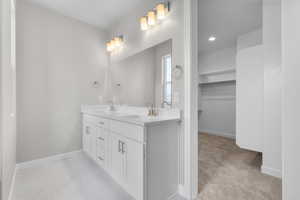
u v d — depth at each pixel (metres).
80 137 2.69
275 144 1.93
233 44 3.60
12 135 1.69
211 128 4.50
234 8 2.16
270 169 1.96
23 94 2.13
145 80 2.11
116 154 1.70
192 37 1.48
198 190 1.62
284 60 1.17
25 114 2.15
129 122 1.47
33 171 2.04
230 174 1.98
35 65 2.22
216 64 4.06
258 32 2.83
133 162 1.42
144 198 1.29
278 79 1.92
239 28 2.80
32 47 2.20
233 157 2.59
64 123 2.51
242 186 1.69
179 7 1.57
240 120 2.40
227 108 4.11
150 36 1.97
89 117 2.41
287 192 1.15
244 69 2.36
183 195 1.54
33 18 2.20
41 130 2.29
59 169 2.11
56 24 2.41
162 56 1.82
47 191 1.60
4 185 1.22
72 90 2.59
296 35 1.12
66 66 2.52
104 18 2.57
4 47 1.19
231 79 3.89
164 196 1.45
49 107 2.36
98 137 2.13
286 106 1.16
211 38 3.25
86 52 2.74
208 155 2.69
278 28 1.92
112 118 1.77
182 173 1.55
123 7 2.23
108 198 1.49
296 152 1.11
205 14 2.30
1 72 1.11
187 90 1.49
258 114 2.19
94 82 2.82
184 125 1.53
